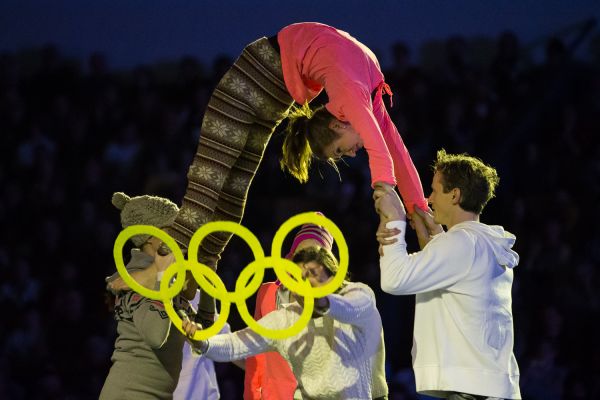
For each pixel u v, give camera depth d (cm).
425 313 1168
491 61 3550
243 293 1073
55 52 3503
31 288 2845
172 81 3619
